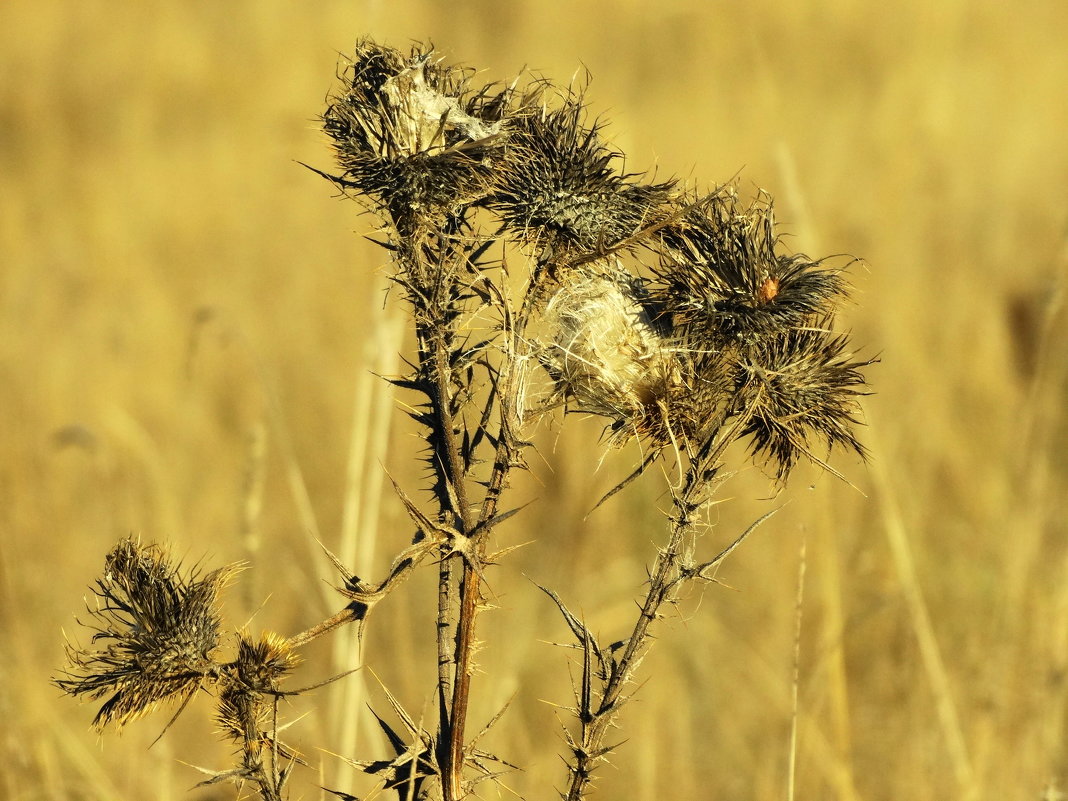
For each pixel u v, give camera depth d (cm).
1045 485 2186
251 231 3881
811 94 4872
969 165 4075
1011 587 1934
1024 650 1814
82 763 1550
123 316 3338
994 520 2180
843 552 2111
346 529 1694
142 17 6406
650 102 4800
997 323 2805
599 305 813
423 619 2031
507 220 810
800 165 3803
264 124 4816
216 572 799
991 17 5822
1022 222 3641
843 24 5681
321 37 5938
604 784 1759
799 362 828
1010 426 2431
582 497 2239
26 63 5897
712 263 815
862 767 1766
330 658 1998
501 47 5800
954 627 1952
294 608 2148
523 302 805
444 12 6256
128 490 2377
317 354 3072
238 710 758
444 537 749
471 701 1717
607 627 2023
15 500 2348
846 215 3384
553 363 813
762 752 1822
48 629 1980
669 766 1811
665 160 3775
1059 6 5938
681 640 2042
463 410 785
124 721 749
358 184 772
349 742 1480
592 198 811
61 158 4869
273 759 761
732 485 2256
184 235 3941
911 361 2647
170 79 5638
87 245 3869
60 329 3291
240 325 3186
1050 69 5231
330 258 3556
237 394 2942
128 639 750
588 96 4369
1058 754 1652
